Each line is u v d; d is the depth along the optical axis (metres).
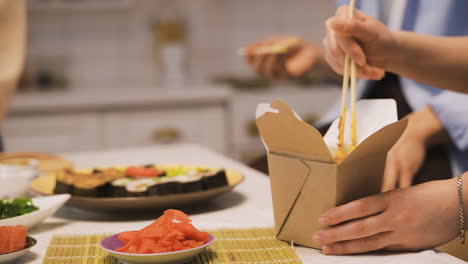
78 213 0.88
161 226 0.62
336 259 0.63
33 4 3.08
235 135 2.98
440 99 1.09
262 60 1.40
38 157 1.30
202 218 0.82
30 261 0.63
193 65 3.40
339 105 1.51
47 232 0.77
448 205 0.63
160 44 3.24
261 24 3.47
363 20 0.71
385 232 0.63
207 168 0.99
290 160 0.65
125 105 2.79
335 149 0.67
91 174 0.87
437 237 0.63
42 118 2.71
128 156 1.49
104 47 3.29
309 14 3.49
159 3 3.32
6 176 0.98
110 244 0.61
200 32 3.38
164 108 2.85
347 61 0.67
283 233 0.69
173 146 1.68
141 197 0.81
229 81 3.15
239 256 0.63
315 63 1.40
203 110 2.89
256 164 1.37
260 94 2.99
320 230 0.63
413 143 1.07
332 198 0.63
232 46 3.45
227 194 0.99
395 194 0.63
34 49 3.20
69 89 3.25
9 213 0.75
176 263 0.60
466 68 0.81
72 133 2.75
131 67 3.33
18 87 3.02
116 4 3.17
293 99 3.05
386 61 0.76
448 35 1.27
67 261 0.62
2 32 1.48
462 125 1.06
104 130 2.78
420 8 1.29
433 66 0.81
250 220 0.80
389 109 0.68
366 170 0.64
